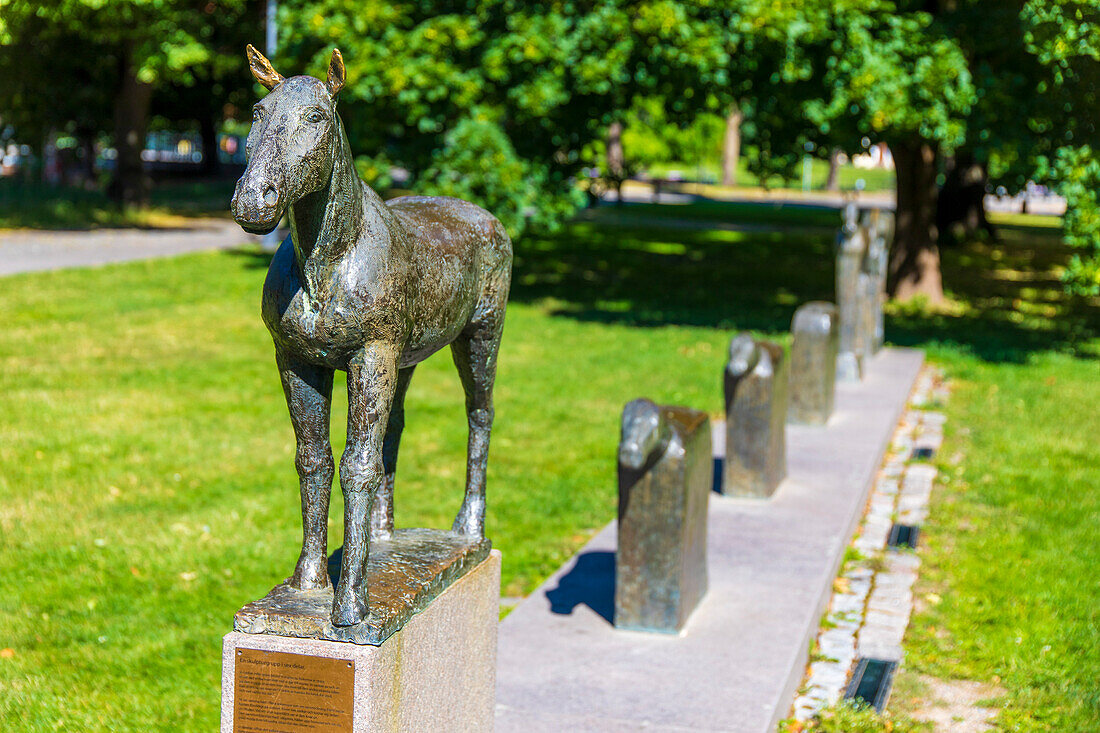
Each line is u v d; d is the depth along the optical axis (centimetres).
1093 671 565
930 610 645
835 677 555
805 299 1942
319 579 341
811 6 1447
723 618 579
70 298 1638
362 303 310
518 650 542
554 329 1558
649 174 7075
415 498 820
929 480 915
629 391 1189
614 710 477
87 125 3344
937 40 1478
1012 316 1820
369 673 312
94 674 537
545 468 916
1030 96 1454
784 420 822
